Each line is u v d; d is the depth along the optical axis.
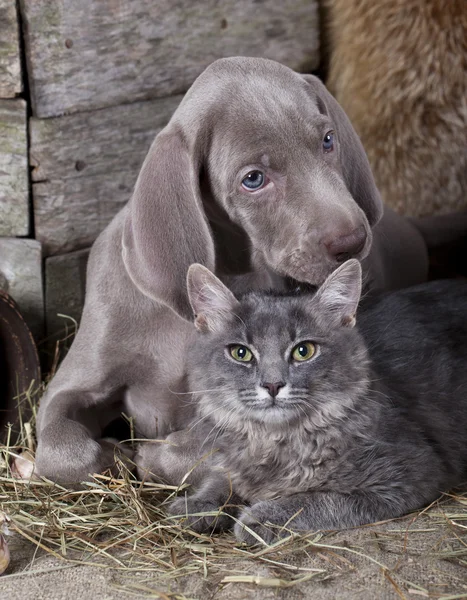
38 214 1.23
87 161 1.23
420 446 1.01
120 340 1.09
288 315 1.01
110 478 1.05
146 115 1.25
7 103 1.19
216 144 1.04
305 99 1.05
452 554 0.95
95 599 0.93
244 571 0.94
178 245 1.04
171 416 1.12
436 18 1.32
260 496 1.02
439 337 1.10
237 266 1.10
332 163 1.05
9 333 1.19
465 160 1.36
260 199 1.03
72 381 1.10
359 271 1.01
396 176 1.37
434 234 1.36
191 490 1.06
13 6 1.17
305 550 0.96
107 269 1.10
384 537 0.97
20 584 0.95
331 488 1.00
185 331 1.09
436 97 1.34
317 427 1.00
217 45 1.28
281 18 1.32
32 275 1.23
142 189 1.05
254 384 1.00
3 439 1.17
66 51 1.20
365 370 1.02
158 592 0.93
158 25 1.24
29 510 1.04
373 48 1.33
